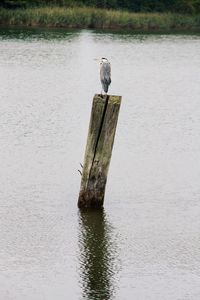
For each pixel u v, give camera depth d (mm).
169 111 32312
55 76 40438
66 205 19188
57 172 21906
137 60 50219
